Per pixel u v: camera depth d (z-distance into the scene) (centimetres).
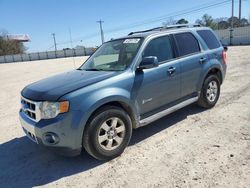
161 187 324
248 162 357
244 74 974
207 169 350
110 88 396
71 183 358
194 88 543
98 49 560
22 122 420
